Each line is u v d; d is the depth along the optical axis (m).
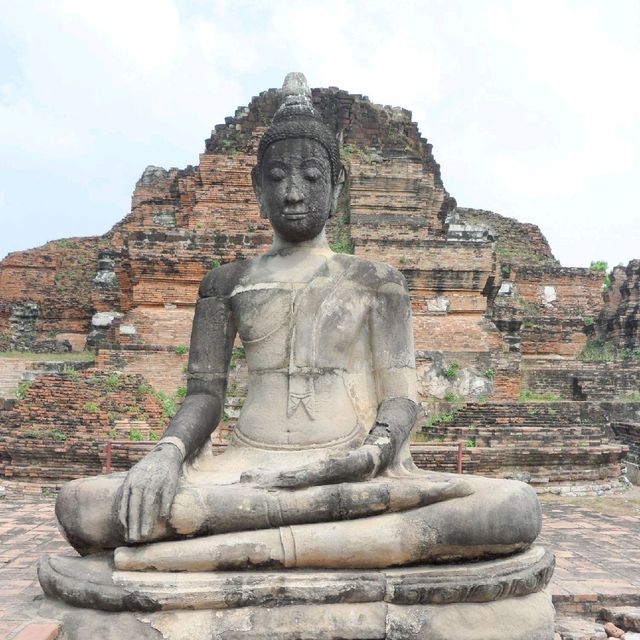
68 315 30.00
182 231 18.30
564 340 27.58
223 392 6.35
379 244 18.25
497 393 17.28
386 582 4.79
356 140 24.77
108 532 5.11
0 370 17.91
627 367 22.86
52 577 4.96
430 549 4.94
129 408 14.18
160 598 4.62
